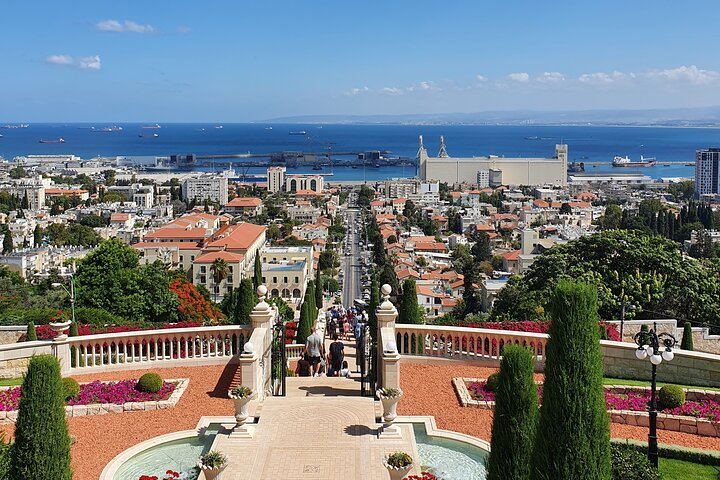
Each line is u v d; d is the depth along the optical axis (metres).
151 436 22.72
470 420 24.06
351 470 19.67
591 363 13.76
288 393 28.22
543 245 164.75
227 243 144.75
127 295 56.84
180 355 30.94
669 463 21.11
